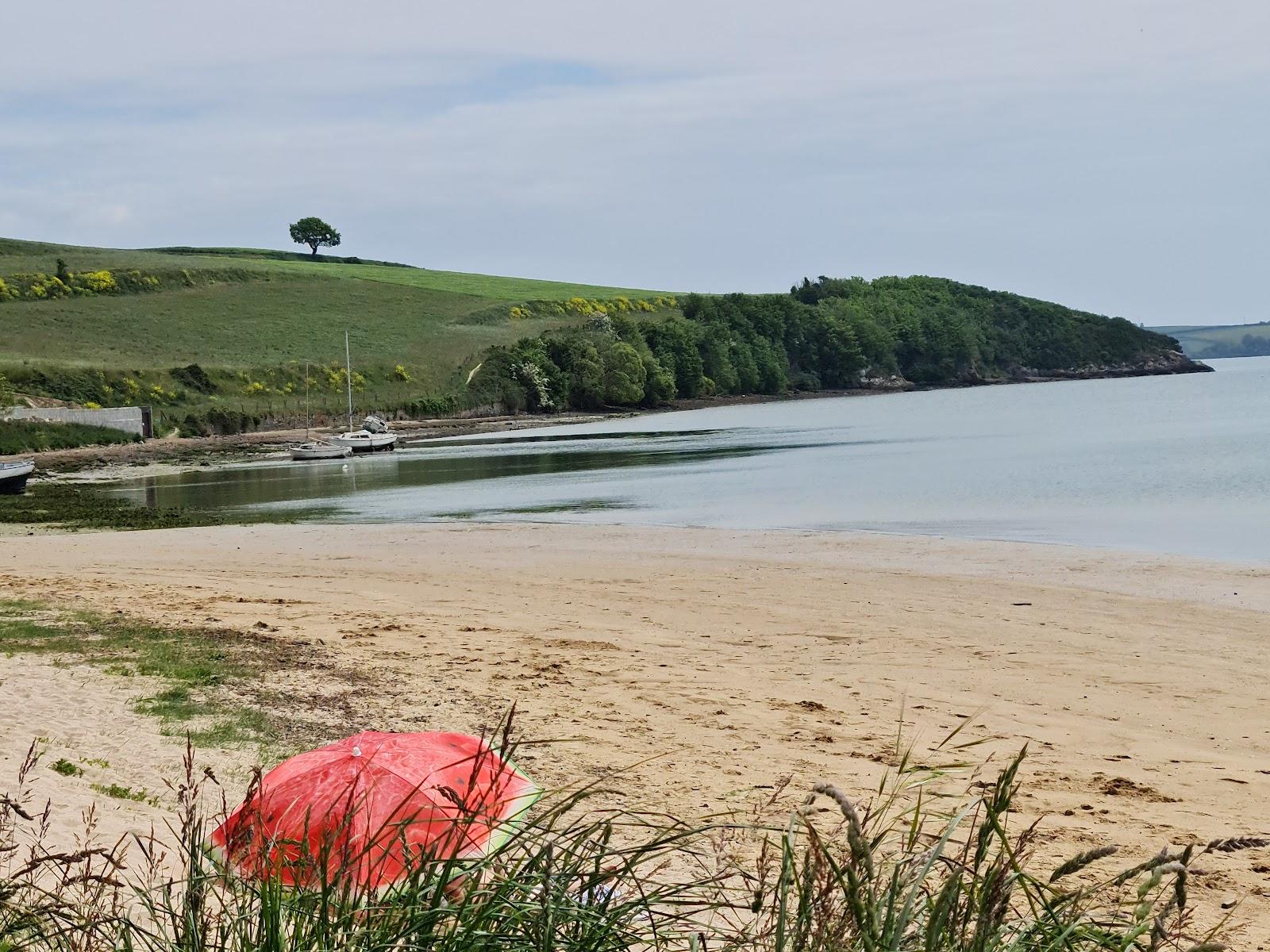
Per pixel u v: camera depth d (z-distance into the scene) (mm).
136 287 129000
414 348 120812
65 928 4117
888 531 28891
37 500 45719
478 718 11281
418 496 43719
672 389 126875
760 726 11164
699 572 22594
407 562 25141
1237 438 58250
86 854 4309
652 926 3773
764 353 147250
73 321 114500
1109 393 130125
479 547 27422
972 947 3240
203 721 10617
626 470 51750
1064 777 9602
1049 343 179500
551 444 75500
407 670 13523
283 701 11711
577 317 144750
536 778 9219
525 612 18219
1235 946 6043
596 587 20922
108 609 17750
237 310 126750
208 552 27516
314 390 104000
